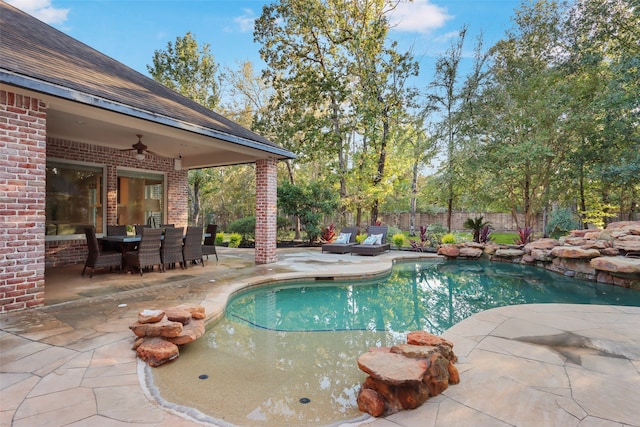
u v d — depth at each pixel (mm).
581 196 14594
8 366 3062
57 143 8578
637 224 9773
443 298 6750
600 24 11938
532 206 14625
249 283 6812
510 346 3596
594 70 12656
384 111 16422
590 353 3414
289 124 17359
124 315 4574
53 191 8578
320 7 15094
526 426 2209
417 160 16781
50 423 2242
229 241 14766
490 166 13961
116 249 8844
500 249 11469
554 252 9359
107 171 9625
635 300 6465
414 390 2465
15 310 4621
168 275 7445
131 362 3225
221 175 22656
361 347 4102
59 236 8625
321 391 2930
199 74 19734
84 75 5805
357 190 16984
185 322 3926
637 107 11070
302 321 5211
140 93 6812
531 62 13766
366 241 12430
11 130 4508
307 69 16359
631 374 2947
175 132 6941
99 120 6164
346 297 6742
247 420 2439
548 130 13164
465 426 2223
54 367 3064
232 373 3262
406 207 25125
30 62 4871
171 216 11367
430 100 16203
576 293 7117
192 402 2680
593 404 2463
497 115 14125
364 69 15734
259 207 9266
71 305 5020
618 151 12375
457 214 21578
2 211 4453
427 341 3098
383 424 2303
